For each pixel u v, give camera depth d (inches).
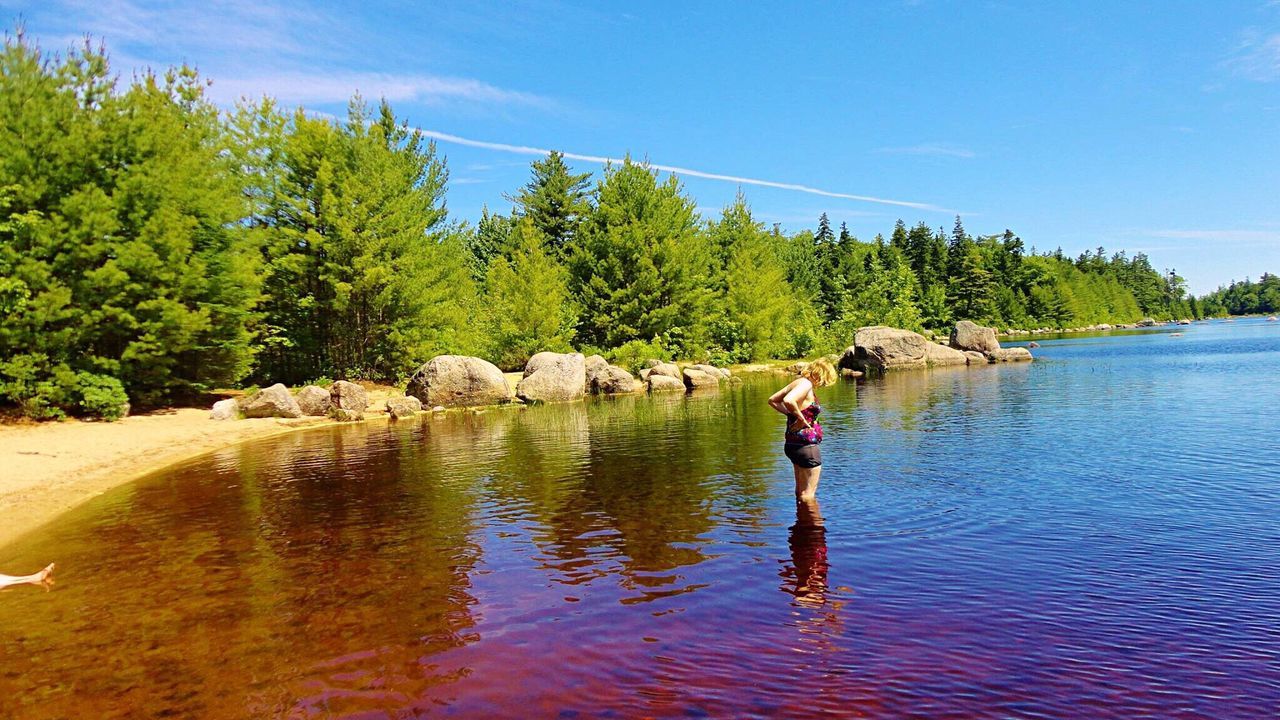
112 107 816.9
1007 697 149.0
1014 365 1510.8
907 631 183.5
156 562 280.7
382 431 751.1
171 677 176.2
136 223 808.3
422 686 165.9
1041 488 336.8
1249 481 334.6
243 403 858.8
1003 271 4441.4
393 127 1540.4
